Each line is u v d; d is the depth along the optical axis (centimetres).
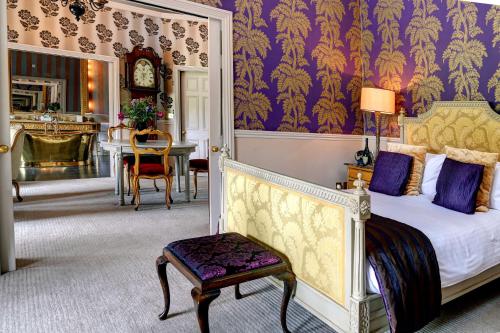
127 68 695
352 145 445
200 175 790
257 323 204
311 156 415
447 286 194
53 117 878
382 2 408
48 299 226
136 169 459
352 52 435
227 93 355
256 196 235
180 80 757
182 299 230
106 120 939
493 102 307
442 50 347
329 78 420
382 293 163
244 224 251
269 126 384
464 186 242
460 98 333
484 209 242
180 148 490
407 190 302
